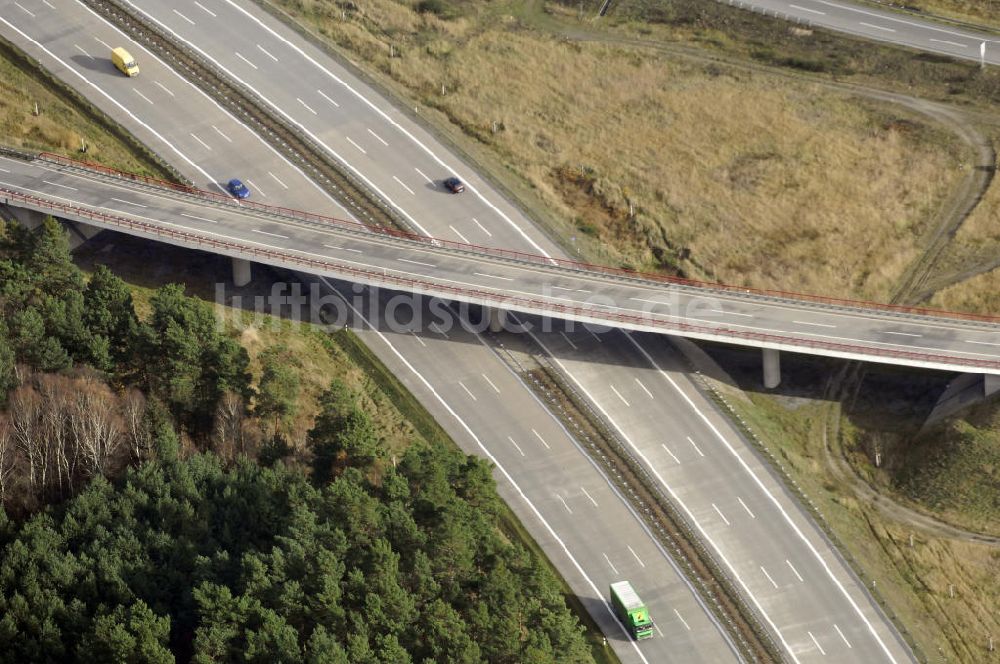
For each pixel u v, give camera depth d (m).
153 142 167.62
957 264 164.75
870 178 173.25
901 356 146.62
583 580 132.62
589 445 143.50
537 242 162.38
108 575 113.44
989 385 146.38
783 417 150.88
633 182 171.88
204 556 115.69
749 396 152.50
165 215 154.00
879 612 132.25
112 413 128.00
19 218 154.62
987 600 136.38
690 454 143.75
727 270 163.88
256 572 111.56
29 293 137.88
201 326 132.75
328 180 165.88
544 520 137.00
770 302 152.50
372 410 144.38
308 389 143.50
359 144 171.00
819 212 169.50
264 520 120.38
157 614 113.06
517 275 152.38
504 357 150.62
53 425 125.38
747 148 176.75
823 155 175.62
